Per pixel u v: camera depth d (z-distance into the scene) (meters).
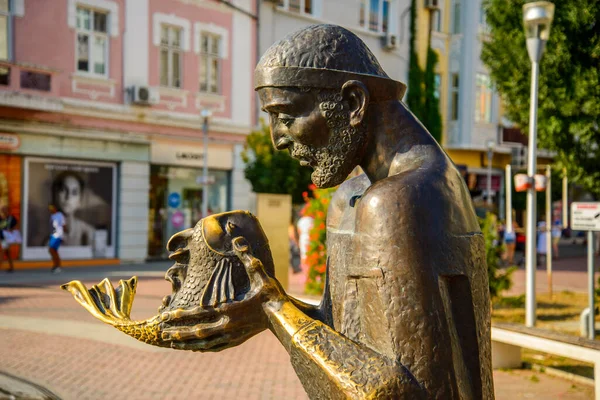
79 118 15.87
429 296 1.04
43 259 15.42
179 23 17.75
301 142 1.20
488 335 1.21
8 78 14.28
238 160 19.30
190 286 1.23
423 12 23.61
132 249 16.95
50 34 15.29
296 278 12.79
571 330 7.56
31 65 14.58
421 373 1.01
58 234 13.83
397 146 1.20
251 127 19.56
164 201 17.89
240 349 6.71
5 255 14.75
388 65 22.59
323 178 1.21
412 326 1.02
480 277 1.18
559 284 12.62
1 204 14.63
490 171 24.05
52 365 5.71
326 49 1.17
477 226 1.22
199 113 18.31
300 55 1.17
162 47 17.53
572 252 23.23
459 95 24.12
